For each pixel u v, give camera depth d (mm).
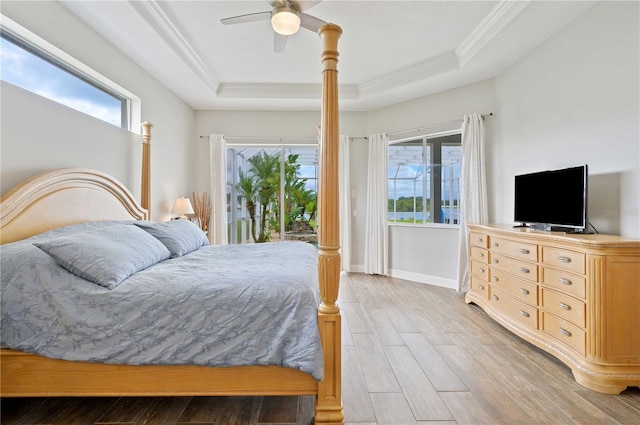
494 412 1646
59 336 1475
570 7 2498
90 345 1475
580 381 1898
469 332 2689
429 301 3561
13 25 2014
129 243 1970
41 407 1689
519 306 2531
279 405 1733
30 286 1511
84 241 1720
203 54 3520
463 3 2654
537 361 2182
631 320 1843
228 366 1489
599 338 1858
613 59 2344
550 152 2955
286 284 1594
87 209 2441
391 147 4898
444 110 4199
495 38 2943
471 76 3756
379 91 4230
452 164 4395
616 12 2314
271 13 2199
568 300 2059
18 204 1898
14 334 1479
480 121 3816
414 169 4699
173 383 1520
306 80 4246
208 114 4934
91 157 2658
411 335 2629
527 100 3252
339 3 2639
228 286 1573
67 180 2273
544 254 2271
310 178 5344
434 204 4539
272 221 5312
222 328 1491
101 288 1550
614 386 1800
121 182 3053
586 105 2570
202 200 4832
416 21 2902
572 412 1645
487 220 3807
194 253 2615
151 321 1488
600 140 2453
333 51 1527
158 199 3795
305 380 1531
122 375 1515
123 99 3316
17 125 2008
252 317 1503
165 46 2977
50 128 2248
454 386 1885
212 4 2650
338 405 1521
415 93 4277
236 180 5379
